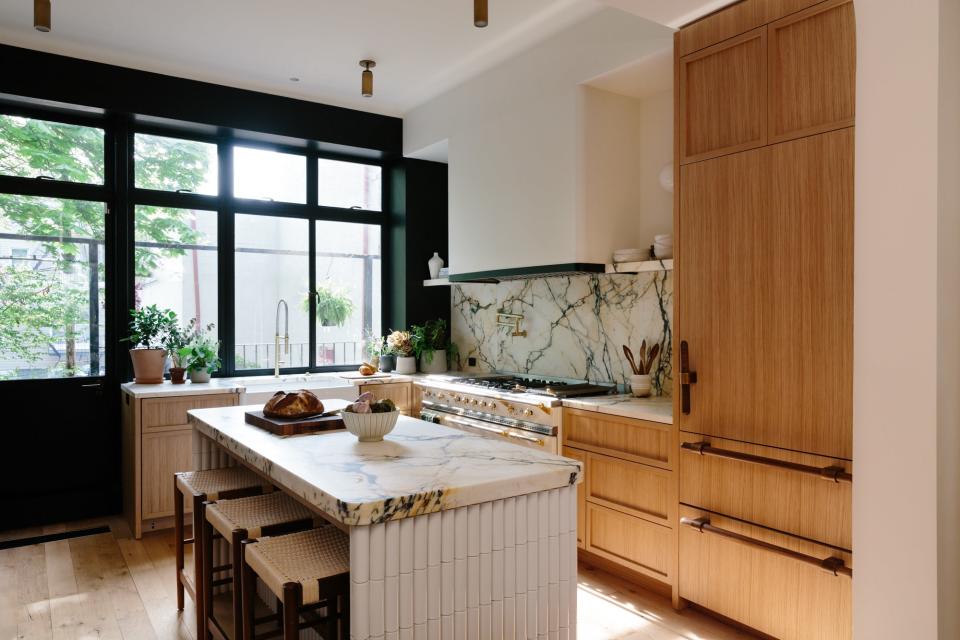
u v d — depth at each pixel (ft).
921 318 4.52
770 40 8.48
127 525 14.01
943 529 4.51
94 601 10.23
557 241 12.51
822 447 7.97
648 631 9.23
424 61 14.23
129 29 12.61
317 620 6.34
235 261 16.43
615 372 13.35
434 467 6.66
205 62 14.24
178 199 15.58
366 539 5.41
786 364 8.34
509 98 13.87
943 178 4.46
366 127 17.34
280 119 16.03
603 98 12.47
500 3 11.55
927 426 4.49
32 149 13.97
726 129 9.11
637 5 9.04
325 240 17.76
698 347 9.48
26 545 12.78
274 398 9.55
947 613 4.56
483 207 14.56
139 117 14.48
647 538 10.38
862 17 4.83
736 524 8.96
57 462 14.32
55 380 14.26
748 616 8.85
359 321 18.31
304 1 11.52
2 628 9.32
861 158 4.84
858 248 4.87
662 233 12.53
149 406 13.34
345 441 8.15
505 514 6.21
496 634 6.13
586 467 11.47
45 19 7.64
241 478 9.36
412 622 5.63
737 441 8.93
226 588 9.97
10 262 13.85
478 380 14.97
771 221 8.50
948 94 4.51
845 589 7.78
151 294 15.42
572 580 6.70
